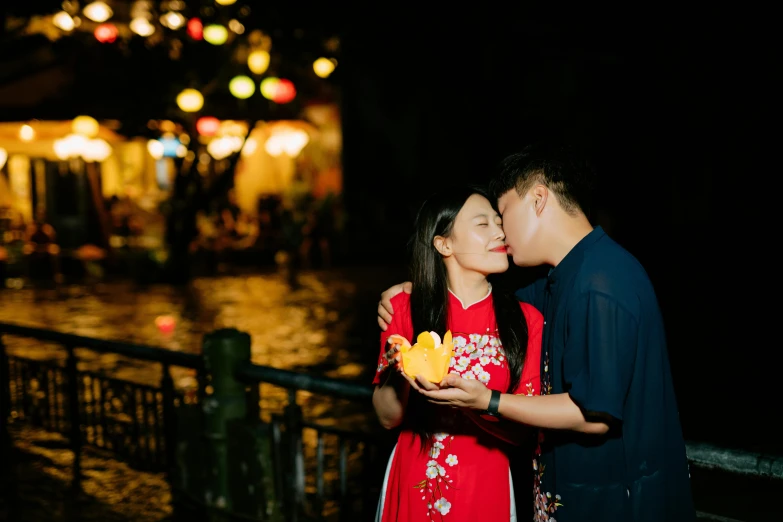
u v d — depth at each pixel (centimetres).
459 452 239
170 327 1130
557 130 1537
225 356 417
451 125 1788
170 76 1492
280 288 1532
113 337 1070
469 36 1505
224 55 1530
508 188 227
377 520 261
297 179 2197
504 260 236
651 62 1376
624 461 212
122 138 1608
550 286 227
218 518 427
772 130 1294
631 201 1448
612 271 209
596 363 203
